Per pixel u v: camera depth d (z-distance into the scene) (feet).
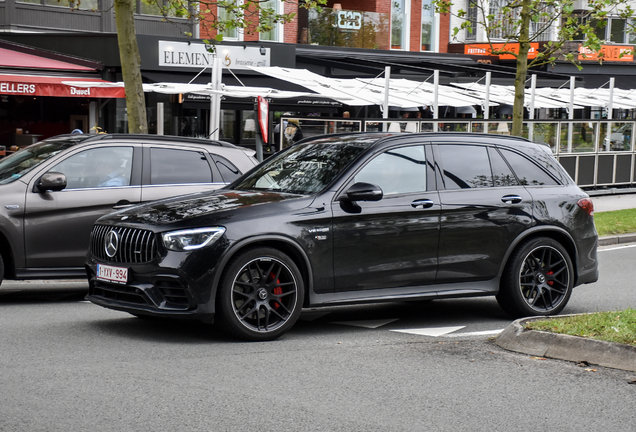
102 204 28.48
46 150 29.37
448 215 24.07
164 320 24.68
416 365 19.19
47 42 68.80
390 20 100.37
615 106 91.76
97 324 23.91
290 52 79.46
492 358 19.97
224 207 21.85
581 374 18.37
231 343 21.39
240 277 21.35
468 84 87.66
